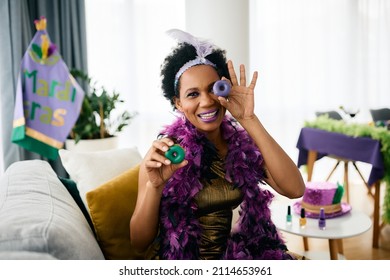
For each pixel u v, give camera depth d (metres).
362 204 3.51
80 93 2.97
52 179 1.50
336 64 4.59
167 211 1.20
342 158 3.27
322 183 2.04
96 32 3.81
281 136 4.48
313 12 4.42
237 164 1.26
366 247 2.65
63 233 0.94
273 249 1.29
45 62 2.91
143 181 1.21
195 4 3.11
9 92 3.14
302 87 4.47
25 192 1.25
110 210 1.37
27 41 3.29
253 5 4.25
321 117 3.36
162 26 3.96
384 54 4.66
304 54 4.42
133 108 3.99
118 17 3.86
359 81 4.63
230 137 1.32
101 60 3.86
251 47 4.31
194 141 1.25
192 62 1.17
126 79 3.95
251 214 1.27
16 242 0.87
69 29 3.43
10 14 3.12
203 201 1.23
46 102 2.93
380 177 2.69
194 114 1.17
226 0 3.06
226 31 3.09
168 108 4.08
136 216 1.17
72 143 3.05
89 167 1.61
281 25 4.34
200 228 1.22
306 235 1.75
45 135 2.94
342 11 4.50
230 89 1.10
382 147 2.69
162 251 1.21
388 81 4.71
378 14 4.57
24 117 2.90
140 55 3.97
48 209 1.10
